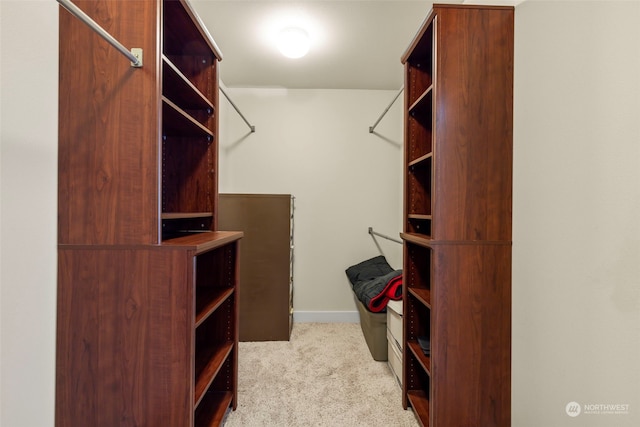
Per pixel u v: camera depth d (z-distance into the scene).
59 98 1.02
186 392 1.02
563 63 1.03
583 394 0.95
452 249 1.27
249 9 1.76
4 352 0.85
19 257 0.89
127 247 1.02
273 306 2.43
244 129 2.89
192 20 1.29
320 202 2.92
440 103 1.27
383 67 2.48
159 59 1.03
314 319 2.89
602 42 0.89
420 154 1.71
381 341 2.08
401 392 1.70
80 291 1.02
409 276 1.66
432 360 1.27
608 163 0.87
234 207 2.42
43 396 0.96
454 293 1.27
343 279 2.93
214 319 1.62
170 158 1.61
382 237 2.90
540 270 1.12
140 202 1.03
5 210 0.85
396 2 1.71
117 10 1.03
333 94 2.93
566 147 1.01
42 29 0.96
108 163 1.02
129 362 1.02
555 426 1.05
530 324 1.17
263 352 2.21
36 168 0.94
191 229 1.62
